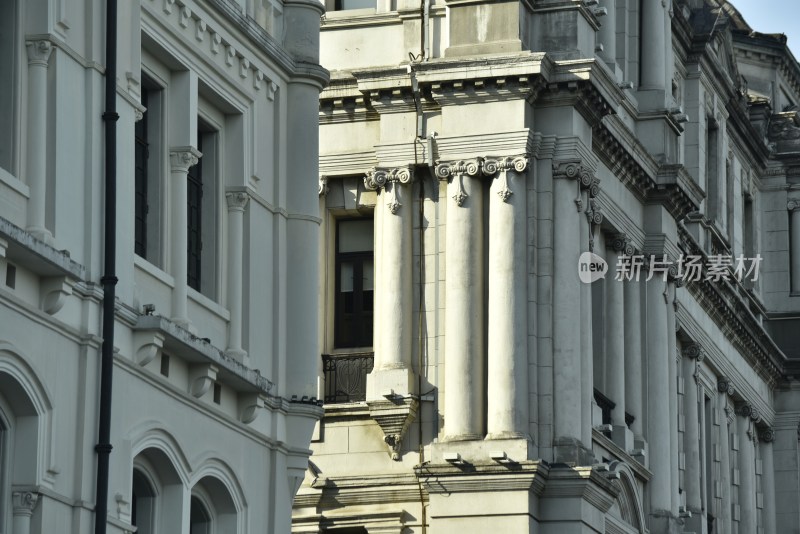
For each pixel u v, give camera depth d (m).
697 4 152.38
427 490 106.62
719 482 146.12
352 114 112.94
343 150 112.88
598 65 110.00
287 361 75.94
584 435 108.69
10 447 59.53
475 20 110.12
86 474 61.62
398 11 112.69
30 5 61.72
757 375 158.62
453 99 110.06
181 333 66.81
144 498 67.38
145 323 65.19
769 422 163.00
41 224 60.81
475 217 109.19
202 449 69.50
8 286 58.94
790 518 161.62
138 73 66.38
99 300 62.78
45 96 61.62
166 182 69.50
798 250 168.00
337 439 110.38
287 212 76.81
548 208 109.19
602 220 116.56
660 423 124.50
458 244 109.00
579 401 107.94
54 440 60.41
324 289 113.19
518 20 109.50
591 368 110.38
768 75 178.38
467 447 106.31
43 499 59.81
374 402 108.94
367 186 111.94
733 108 156.62
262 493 73.88
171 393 67.38
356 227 114.25
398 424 108.75
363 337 113.12
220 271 72.75
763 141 165.75
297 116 77.69
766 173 169.00
